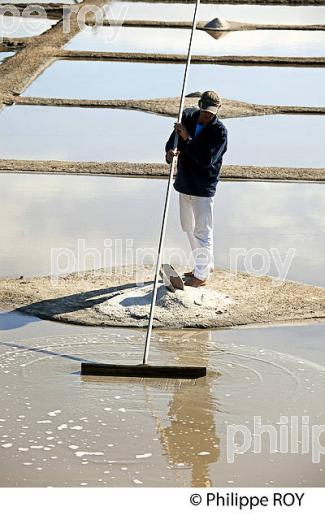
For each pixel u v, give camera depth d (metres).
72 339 14.80
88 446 11.57
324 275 17.67
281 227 20.47
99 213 21.16
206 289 16.58
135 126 29.33
